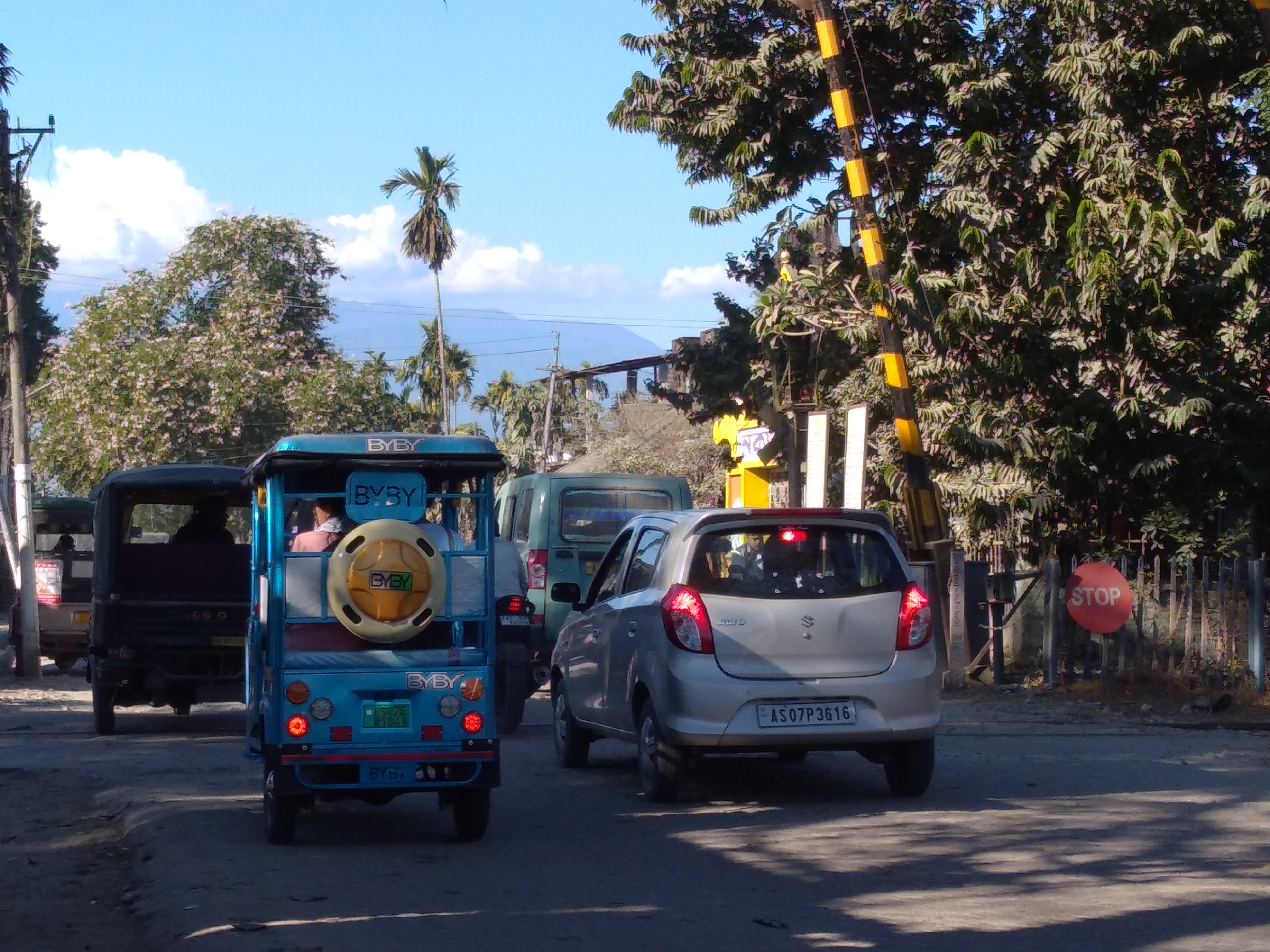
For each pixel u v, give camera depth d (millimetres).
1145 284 16000
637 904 6395
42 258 48750
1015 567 18594
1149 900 6422
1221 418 17094
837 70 15977
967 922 6016
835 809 8938
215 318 52281
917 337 18172
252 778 10469
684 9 19203
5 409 39750
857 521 9219
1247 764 10742
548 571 15711
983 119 18781
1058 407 17391
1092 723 13391
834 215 19438
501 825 8547
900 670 8938
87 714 16359
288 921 6035
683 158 19938
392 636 7758
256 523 8586
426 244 67438
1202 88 17719
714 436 34375
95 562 13789
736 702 8703
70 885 7141
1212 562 16969
